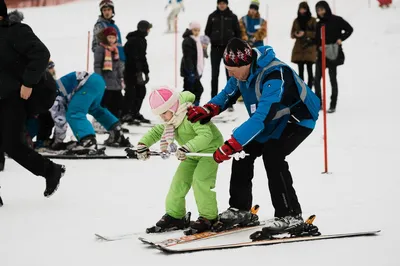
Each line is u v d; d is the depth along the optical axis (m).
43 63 9.35
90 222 8.82
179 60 28.95
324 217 8.91
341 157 13.86
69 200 10.27
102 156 14.33
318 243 7.55
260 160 13.66
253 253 7.14
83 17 39.53
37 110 9.84
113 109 17.75
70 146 14.80
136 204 9.99
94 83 14.58
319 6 19.58
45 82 9.81
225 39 20.31
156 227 8.20
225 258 6.95
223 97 8.27
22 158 9.56
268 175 7.73
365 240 7.66
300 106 7.66
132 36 19.08
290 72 7.52
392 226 8.33
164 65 28.27
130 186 11.44
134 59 19.03
